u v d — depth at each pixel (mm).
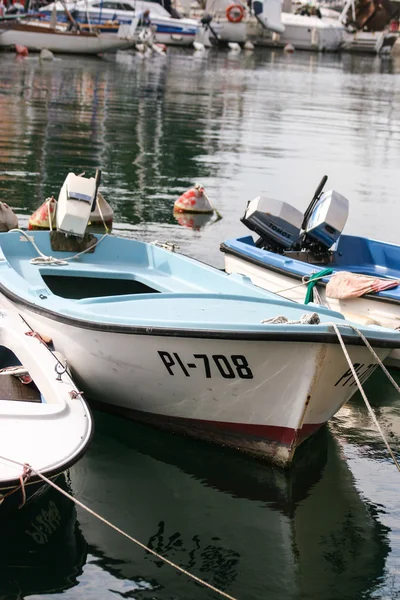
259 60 54062
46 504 5871
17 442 5371
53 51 45500
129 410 7055
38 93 28047
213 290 7953
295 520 5914
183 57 51156
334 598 5148
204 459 6625
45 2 52625
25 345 6645
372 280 8539
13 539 5465
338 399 6445
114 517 5793
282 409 6254
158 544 5539
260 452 6555
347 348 5957
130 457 6586
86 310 6754
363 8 71562
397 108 32094
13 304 7461
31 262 8344
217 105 28969
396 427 7363
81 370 7016
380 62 62219
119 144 19906
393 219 14492
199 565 5363
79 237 8836
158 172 17188
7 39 44188
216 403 6457
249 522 5855
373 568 5445
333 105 31812
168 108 27188
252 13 67438
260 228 10062
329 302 8789
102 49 46719
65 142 19578
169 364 6379
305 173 18125
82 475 6301
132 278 8336
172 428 6906
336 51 70000
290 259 9367
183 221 13641
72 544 5457
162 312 6684
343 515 5996
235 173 17656
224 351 6078
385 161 20328
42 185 15062
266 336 5863
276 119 26750
